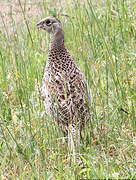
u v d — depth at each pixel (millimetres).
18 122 14484
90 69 16250
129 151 13172
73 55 17359
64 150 13500
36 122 14133
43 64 17047
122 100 14852
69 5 21234
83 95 13766
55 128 13680
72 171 12336
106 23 18703
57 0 21844
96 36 17875
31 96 15453
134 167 12477
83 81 14023
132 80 15594
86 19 19312
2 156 13305
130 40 17984
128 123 14242
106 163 12211
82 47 16969
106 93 15141
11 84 16375
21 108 14844
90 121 13891
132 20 18625
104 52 17109
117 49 17328
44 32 19344
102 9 19953
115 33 18219
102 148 13133
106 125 14039
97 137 13703
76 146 13039
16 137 13859
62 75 13867
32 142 13359
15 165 12844
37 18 20328
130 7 19625
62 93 13680
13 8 21859
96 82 15711
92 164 12289
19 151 13125
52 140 13461
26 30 19844
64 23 19438
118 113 14445
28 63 16922
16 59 16344
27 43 18484
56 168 12594
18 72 16281
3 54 17906
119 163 12641
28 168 12844
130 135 13852
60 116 13516
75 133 13141
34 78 16375
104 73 16141
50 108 13734
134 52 16812
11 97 15859
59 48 14227
